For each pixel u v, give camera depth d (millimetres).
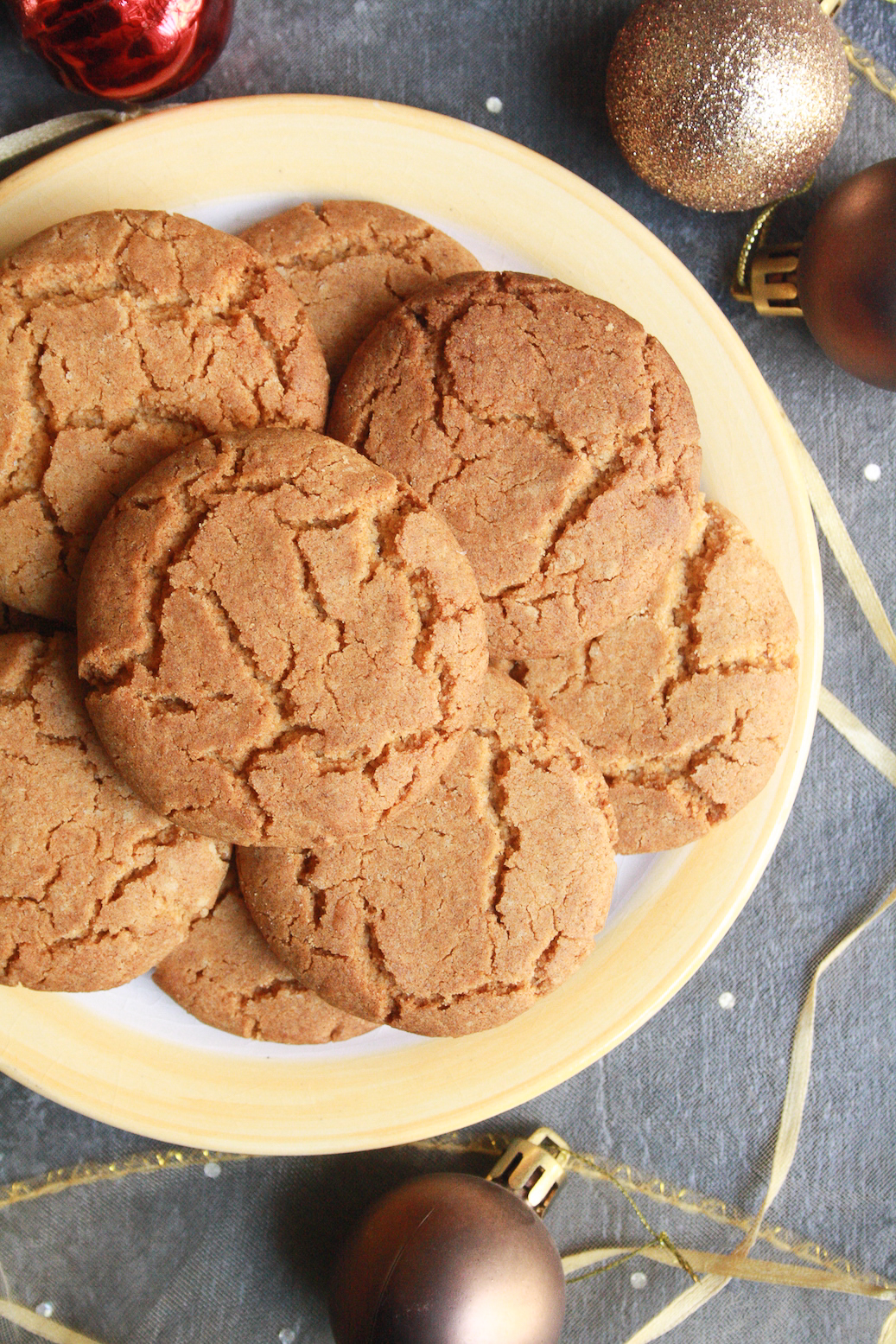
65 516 443
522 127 496
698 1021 516
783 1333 516
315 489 436
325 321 466
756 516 483
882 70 501
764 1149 516
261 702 433
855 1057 518
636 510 452
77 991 453
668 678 468
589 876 457
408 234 471
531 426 452
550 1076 481
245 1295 505
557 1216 514
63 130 480
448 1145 510
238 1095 477
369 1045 480
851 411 509
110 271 445
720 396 482
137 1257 504
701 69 452
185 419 446
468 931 454
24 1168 500
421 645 435
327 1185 509
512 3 494
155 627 433
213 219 474
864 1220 517
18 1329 500
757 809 484
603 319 456
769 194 473
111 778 450
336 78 492
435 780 440
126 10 437
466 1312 459
